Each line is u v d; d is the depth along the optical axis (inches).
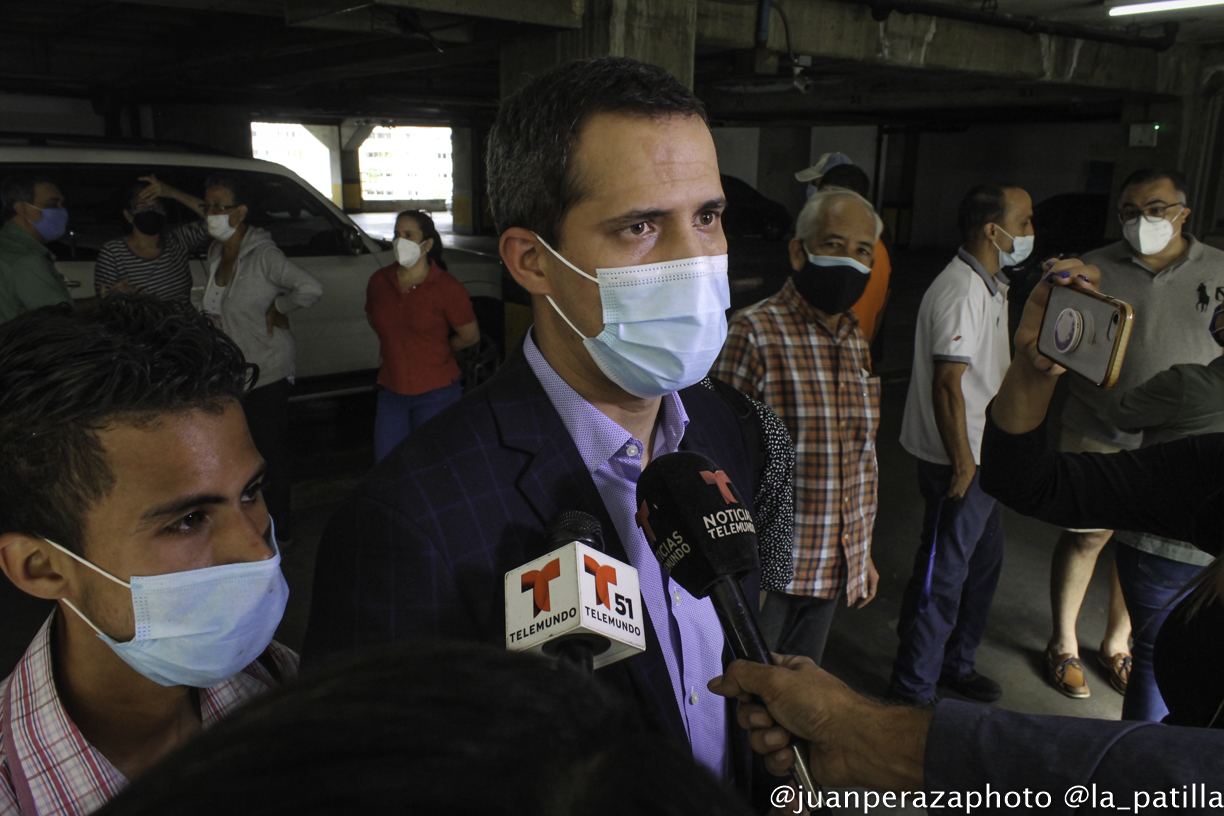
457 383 152.1
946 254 768.9
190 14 269.4
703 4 156.6
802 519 81.2
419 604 34.4
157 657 32.5
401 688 10.1
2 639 120.3
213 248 138.6
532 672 11.2
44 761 30.5
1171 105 262.2
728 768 42.4
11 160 162.9
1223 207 268.1
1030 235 98.0
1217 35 241.4
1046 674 117.8
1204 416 83.7
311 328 199.0
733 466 47.2
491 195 38.8
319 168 1074.7
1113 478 50.4
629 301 35.8
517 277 38.7
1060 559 113.3
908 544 161.5
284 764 8.6
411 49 198.2
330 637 35.5
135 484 29.7
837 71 258.8
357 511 35.6
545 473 37.9
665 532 34.1
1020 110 607.2
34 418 27.9
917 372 104.1
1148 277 111.7
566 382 39.6
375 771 8.4
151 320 30.2
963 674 113.3
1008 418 49.6
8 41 324.2
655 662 37.2
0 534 30.5
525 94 36.3
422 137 1229.1
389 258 211.6
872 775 28.1
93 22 287.1
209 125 427.8
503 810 8.5
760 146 818.8
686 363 37.3
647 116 34.1
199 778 8.6
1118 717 109.1
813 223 79.8
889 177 806.5
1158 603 85.2
